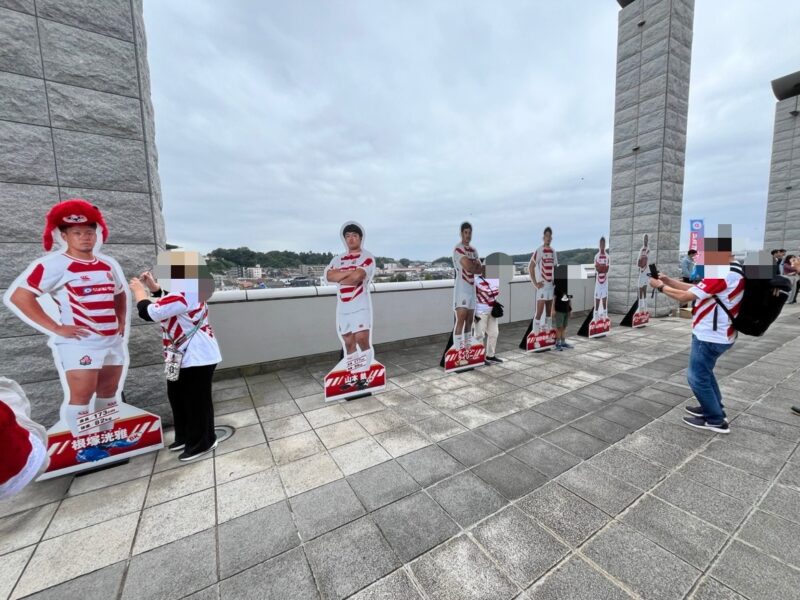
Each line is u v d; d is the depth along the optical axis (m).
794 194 14.55
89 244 2.76
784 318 8.90
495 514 2.19
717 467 2.64
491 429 3.34
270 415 3.75
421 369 5.38
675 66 8.80
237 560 1.89
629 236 9.68
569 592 1.65
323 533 2.07
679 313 9.48
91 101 3.03
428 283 7.12
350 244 4.07
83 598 1.68
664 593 1.64
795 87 14.10
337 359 5.92
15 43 2.74
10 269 2.80
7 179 2.76
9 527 2.16
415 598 1.64
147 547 1.99
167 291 2.76
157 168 3.86
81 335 2.75
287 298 5.46
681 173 9.38
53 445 2.67
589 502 2.28
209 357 2.89
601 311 7.28
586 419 3.52
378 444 3.09
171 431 3.42
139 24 3.30
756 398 3.90
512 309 8.77
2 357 2.80
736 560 1.81
